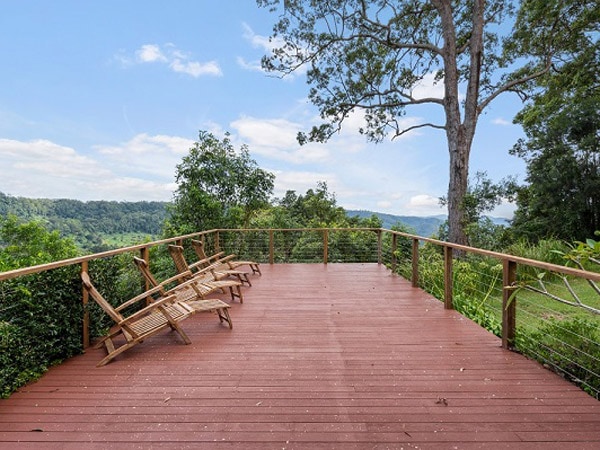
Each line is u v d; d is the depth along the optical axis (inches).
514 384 103.7
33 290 111.3
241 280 250.7
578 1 433.4
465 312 191.9
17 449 74.8
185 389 101.4
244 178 436.8
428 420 85.3
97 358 125.0
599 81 510.6
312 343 137.9
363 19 476.4
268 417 86.8
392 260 296.8
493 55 494.9
